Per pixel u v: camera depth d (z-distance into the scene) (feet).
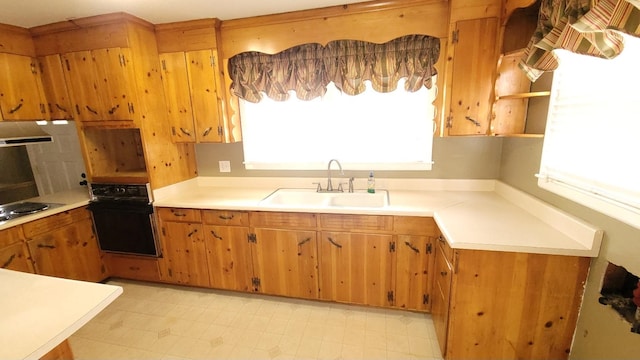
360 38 6.77
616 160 3.83
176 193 8.53
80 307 3.23
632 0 2.66
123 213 7.95
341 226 6.74
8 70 7.14
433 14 6.34
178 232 7.87
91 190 8.18
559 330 4.76
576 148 4.58
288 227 7.10
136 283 8.68
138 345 6.23
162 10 6.64
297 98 7.86
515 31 5.72
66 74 7.49
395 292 6.82
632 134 3.61
